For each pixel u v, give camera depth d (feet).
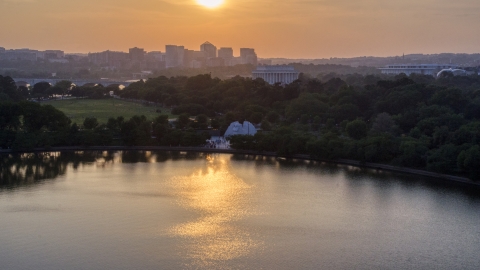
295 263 653.71
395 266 652.48
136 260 653.30
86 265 637.30
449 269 646.74
